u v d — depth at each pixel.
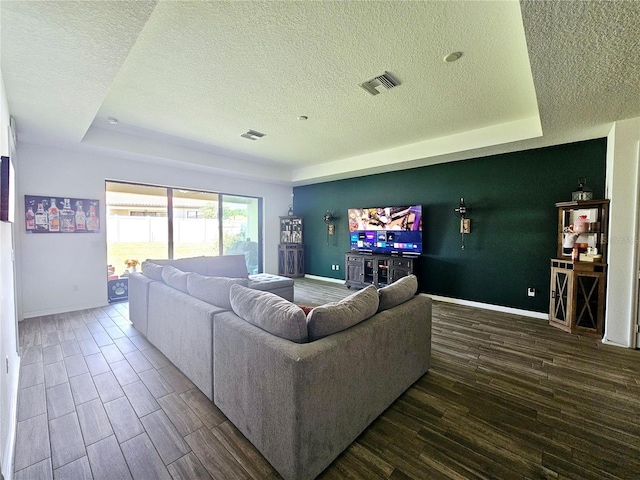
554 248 3.83
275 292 4.29
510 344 3.02
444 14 1.76
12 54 1.77
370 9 1.72
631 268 2.93
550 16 1.44
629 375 2.38
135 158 4.50
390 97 2.89
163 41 2.02
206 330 2.00
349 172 5.61
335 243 6.58
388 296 2.12
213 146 4.70
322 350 1.42
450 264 4.77
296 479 1.34
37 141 3.63
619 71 1.96
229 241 6.38
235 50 2.13
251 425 1.60
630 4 1.34
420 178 5.10
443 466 1.48
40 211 3.83
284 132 3.98
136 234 4.95
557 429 1.75
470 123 3.63
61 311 4.02
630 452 1.57
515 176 4.11
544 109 2.63
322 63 2.30
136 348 2.86
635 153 2.88
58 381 2.25
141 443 1.62
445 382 2.28
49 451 1.56
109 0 1.35
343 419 1.56
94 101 2.46
